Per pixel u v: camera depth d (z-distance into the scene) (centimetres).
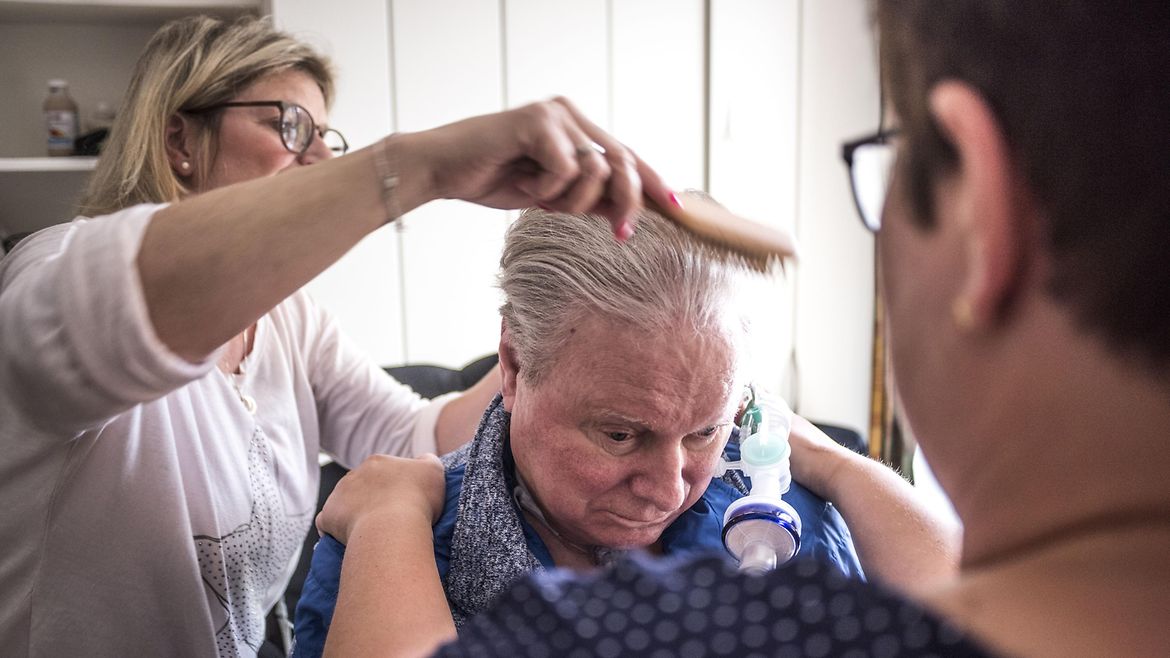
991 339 35
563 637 40
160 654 108
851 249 299
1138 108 31
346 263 269
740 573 39
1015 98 33
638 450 92
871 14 41
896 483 105
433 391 181
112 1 246
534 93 276
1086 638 32
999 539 37
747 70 285
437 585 84
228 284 73
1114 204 31
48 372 74
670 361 85
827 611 37
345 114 263
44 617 100
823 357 304
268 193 74
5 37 268
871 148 42
